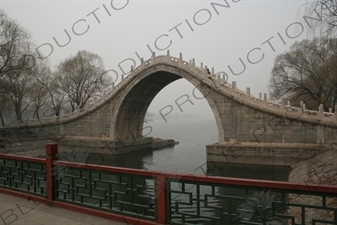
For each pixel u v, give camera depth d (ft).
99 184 60.90
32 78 139.44
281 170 78.33
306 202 43.60
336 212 14.94
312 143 79.56
